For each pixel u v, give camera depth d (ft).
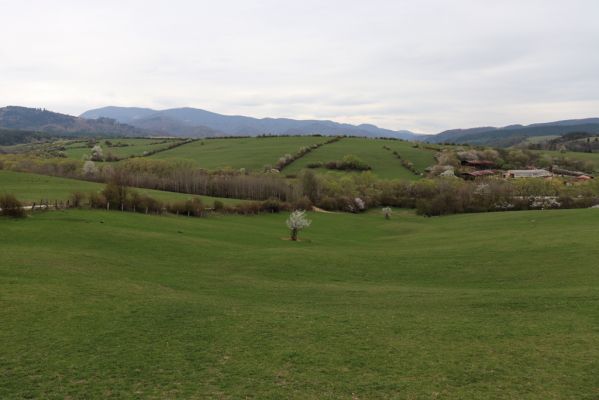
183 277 113.91
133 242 149.89
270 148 590.14
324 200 377.09
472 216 323.57
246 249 165.48
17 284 87.61
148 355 59.82
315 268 135.95
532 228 220.02
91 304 79.66
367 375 55.16
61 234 148.56
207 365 57.36
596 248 137.69
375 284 118.42
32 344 61.11
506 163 575.38
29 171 374.02
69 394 48.78
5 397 47.44
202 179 380.37
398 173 490.08
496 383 52.75
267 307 87.35
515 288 108.27
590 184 390.42
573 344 63.67
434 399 49.11
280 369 56.65
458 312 83.92
